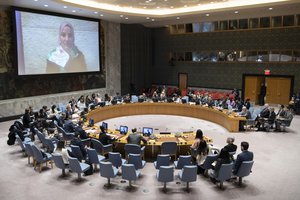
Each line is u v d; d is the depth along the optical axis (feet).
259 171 27.53
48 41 53.47
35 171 27.45
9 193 23.08
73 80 61.16
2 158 30.89
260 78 65.98
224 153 23.45
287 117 42.78
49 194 22.88
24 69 50.03
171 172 22.26
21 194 22.89
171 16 59.88
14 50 48.19
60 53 55.98
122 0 48.44
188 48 74.43
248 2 49.67
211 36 70.18
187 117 53.98
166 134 33.12
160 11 60.64
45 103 54.95
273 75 63.41
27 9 49.11
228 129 43.70
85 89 64.18
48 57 53.83
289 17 59.62
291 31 59.72
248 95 67.51
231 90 69.36
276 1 46.44
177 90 72.79
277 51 62.18
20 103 50.67
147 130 32.22
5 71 48.62
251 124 42.88
